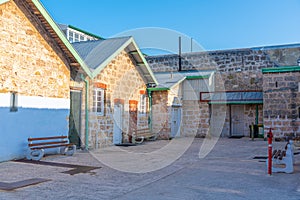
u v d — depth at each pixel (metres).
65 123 10.37
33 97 9.19
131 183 6.25
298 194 5.48
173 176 6.95
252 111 18.11
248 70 18.94
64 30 17.00
